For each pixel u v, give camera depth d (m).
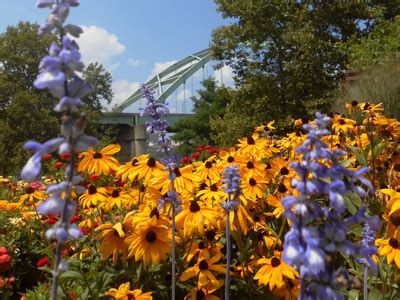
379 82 10.14
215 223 3.46
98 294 3.20
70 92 1.45
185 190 3.90
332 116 5.63
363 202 3.83
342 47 20.30
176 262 3.65
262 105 21.42
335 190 1.46
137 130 37.47
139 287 3.42
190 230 3.44
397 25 16.64
